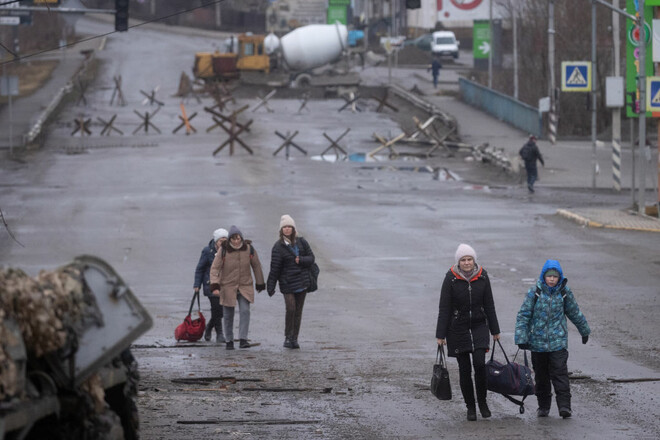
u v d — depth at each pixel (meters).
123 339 15.97
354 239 73.69
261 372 34.00
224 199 93.38
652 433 24.67
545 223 81.12
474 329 27.30
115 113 168.50
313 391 30.62
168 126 156.00
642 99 81.81
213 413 27.30
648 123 169.38
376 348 39.56
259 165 119.44
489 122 168.50
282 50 199.25
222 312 42.88
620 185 105.94
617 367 34.31
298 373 33.84
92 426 15.77
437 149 139.25
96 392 16.02
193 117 161.88
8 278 14.66
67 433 15.48
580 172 118.50
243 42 198.88
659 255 65.69
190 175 110.44
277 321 47.91
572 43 177.38
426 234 75.88
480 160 128.38
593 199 96.62
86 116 163.88
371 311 49.28
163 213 85.31
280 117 168.00
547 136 157.88
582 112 170.00
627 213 84.81
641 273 59.16
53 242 71.56
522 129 160.12
